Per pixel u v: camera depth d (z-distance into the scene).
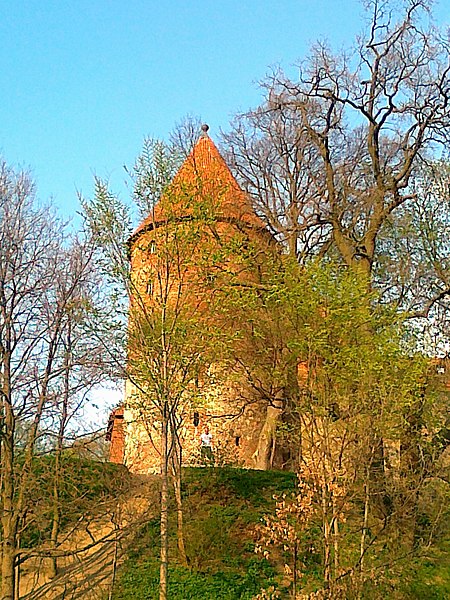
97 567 17.64
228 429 24.42
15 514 15.14
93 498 18.12
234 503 19.50
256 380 19.72
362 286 14.08
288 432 15.53
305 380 13.73
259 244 19.80
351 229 25.08
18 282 16.67
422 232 25.28
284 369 15.43
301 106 25.41
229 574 16.34
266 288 16.12
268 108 27.17
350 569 12.27
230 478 20.67
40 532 17.09
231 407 23.84
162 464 14.95
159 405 15.10
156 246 15.77
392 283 24.91
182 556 16.86
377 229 24.11
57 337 16.59
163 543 14.41
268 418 24.70
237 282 17.50
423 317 19.22
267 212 27.08
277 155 28.72
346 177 25.78
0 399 16.02
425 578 14.98
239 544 17.45
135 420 16.36
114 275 15.65
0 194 17.67
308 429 13.14
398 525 14.16
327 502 12.48
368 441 12.91
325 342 13.02
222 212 17.36
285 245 25.33
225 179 18.05
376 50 24.22
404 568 14.28
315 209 26.03
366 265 23.78
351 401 12.95
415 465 14.62
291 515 13.23
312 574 15.70
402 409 13.59
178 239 15.70
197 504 18.95
